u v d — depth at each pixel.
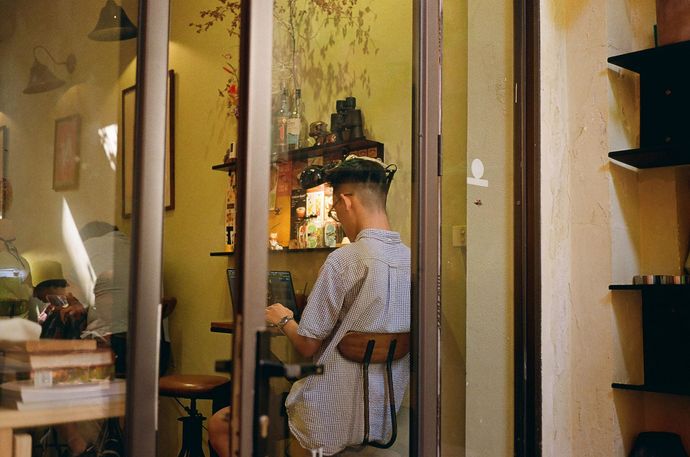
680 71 2.44
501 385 2.16
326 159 1.86
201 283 3.18
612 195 2.37
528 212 2.29
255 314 1.39
